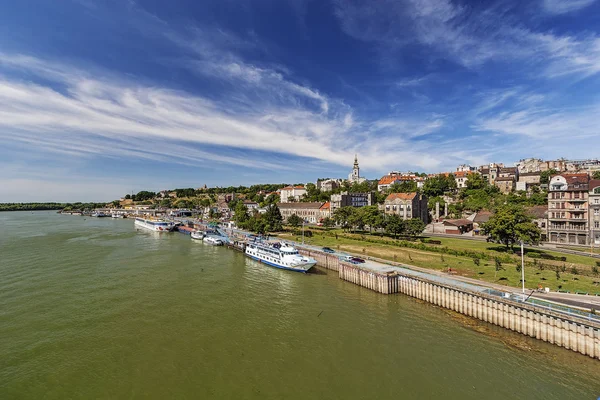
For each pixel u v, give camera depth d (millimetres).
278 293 62281
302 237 119562
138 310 52062
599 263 61500
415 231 107500
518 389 31906
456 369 35344
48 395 31188
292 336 43375
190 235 152375
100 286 64062
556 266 60719
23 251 99625
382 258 79688
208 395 31250
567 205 91938
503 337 42625
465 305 50688
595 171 178875
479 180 190875
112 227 188750
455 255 78625
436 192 193250
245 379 33844
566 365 35844
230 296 59719
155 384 32969
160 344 41125
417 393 31438
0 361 36906
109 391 31844
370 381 33375
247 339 42531
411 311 52531
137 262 86938
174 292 61344
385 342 41562
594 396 30828
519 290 49656
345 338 42750
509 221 76875
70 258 89875
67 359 37469
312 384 32938
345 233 128375
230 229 160750
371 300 58344
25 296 57750
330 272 81750
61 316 49281
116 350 39594
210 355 38562
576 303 43594
